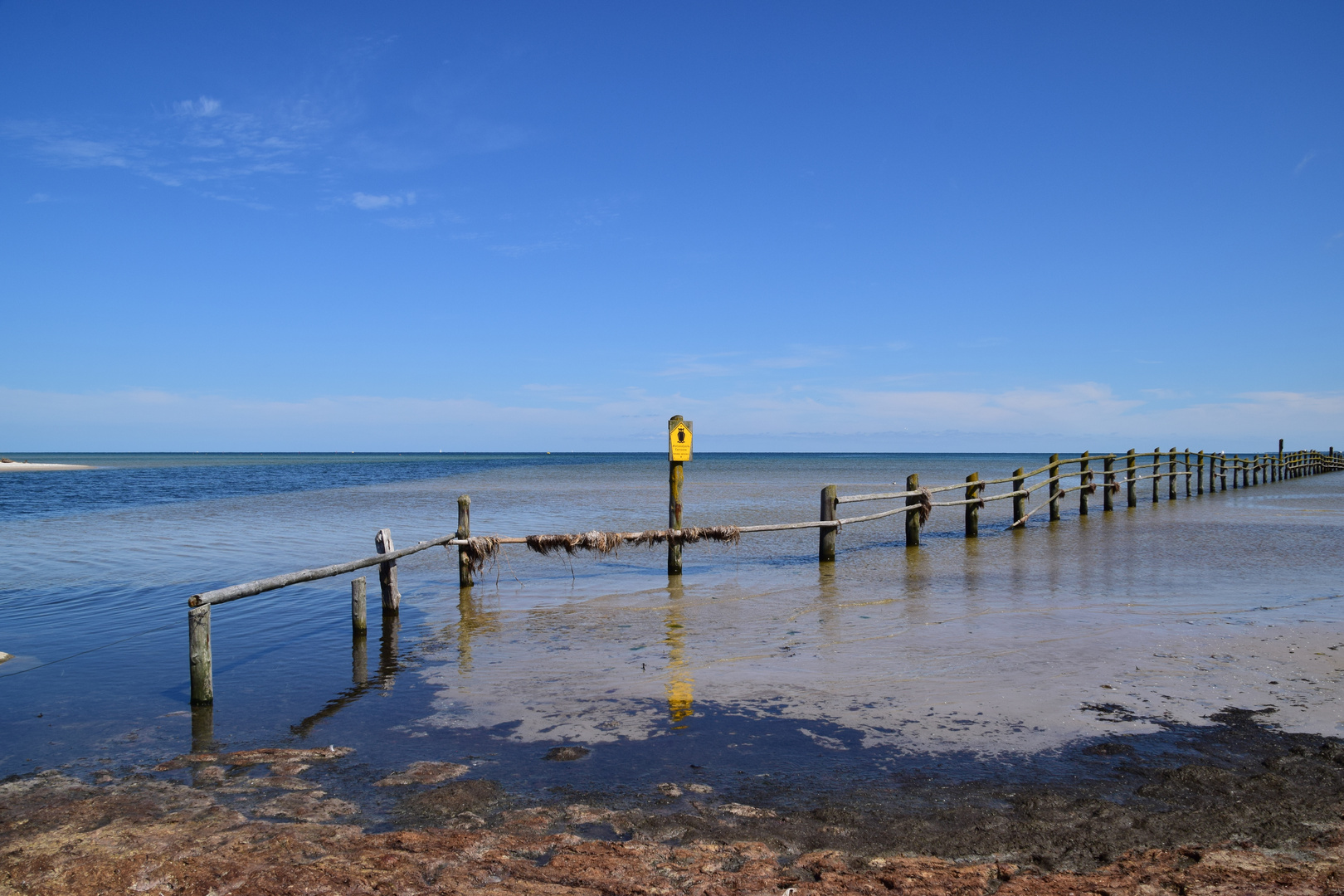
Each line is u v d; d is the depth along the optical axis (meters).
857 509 20.02
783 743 4.32
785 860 3.03
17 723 4.89
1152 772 3.80
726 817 3.42
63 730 4.75
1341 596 7.96
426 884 2.88
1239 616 7.12
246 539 14.10
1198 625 6.79
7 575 10.41
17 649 6.75
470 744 4.39
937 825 3.31
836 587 9.12
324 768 4.08
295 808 3.58
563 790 3.74
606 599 8.70
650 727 4.60
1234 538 13.23
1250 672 5.40
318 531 15.47
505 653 6.43
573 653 6.36
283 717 4.95
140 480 40.84
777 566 10.88
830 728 4.52
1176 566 10.09
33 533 15.05
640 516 18.27
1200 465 24.69
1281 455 35.38
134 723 4.88
